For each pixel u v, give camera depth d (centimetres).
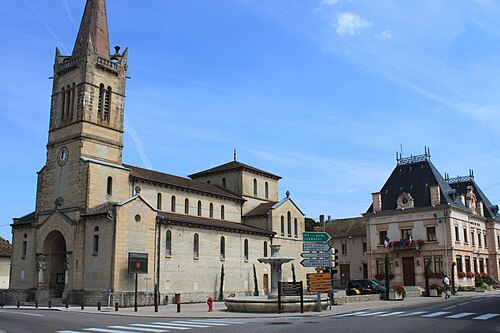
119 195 5362
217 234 5844
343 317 2853
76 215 5031
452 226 6644
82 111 5309
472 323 2295
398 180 7412
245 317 3100
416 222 6869
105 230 4788
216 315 3253
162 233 5181
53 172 5478
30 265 5459
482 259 7544
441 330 2020
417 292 5569
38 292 5191
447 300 4581
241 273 6081
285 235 6838
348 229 8962
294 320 2747
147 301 4869
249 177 7138
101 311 3891
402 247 6838
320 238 3547
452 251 6500
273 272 3962
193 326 2473
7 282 7525
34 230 5488
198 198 6241
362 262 8506
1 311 3922
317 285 3422
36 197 5588
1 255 7469
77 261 4941
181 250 5353
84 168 5112
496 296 5066
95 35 5697
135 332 2195
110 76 5650
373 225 7281
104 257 4728
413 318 2602
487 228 7950
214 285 5678
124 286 4691
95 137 5359
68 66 5588
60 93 5656
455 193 7062
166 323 2691
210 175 7344
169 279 5153
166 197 5841
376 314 3006
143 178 5591
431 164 7269
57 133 5553
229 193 6919
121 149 5612
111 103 5597
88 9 5872
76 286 4891
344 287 8381
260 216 6731
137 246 4881
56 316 3250
